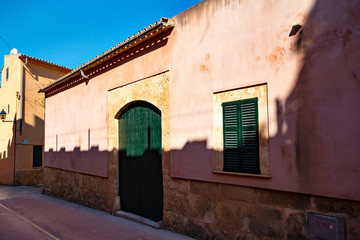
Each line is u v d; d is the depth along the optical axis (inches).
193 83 225.1
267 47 177.0
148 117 282.8
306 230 155.4
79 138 394.3
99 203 344.5
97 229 258.2
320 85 151.6
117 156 324.2
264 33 179.0
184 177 228.2
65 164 430.3
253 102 184.7
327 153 147.3
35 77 701.3
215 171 202.2
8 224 285.7
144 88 279.1
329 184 145.8
